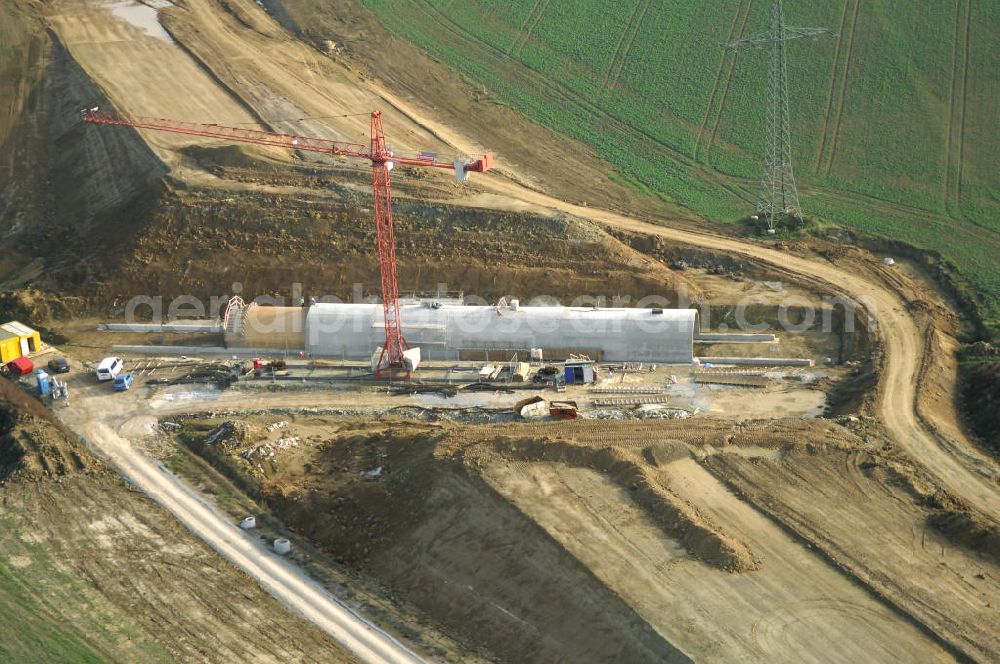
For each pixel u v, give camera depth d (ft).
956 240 341.41
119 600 205.05
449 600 202.39
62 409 268.62
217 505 232.32
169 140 355.15
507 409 262.88
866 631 183.01
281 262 319.06
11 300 308.19
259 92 386.11
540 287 311.88
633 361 285.64
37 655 192.13
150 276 316.19
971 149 382.22
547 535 202.18
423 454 229.66
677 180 373.81
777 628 183.21
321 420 263.49
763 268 318.65
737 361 285.84
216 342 301.84
